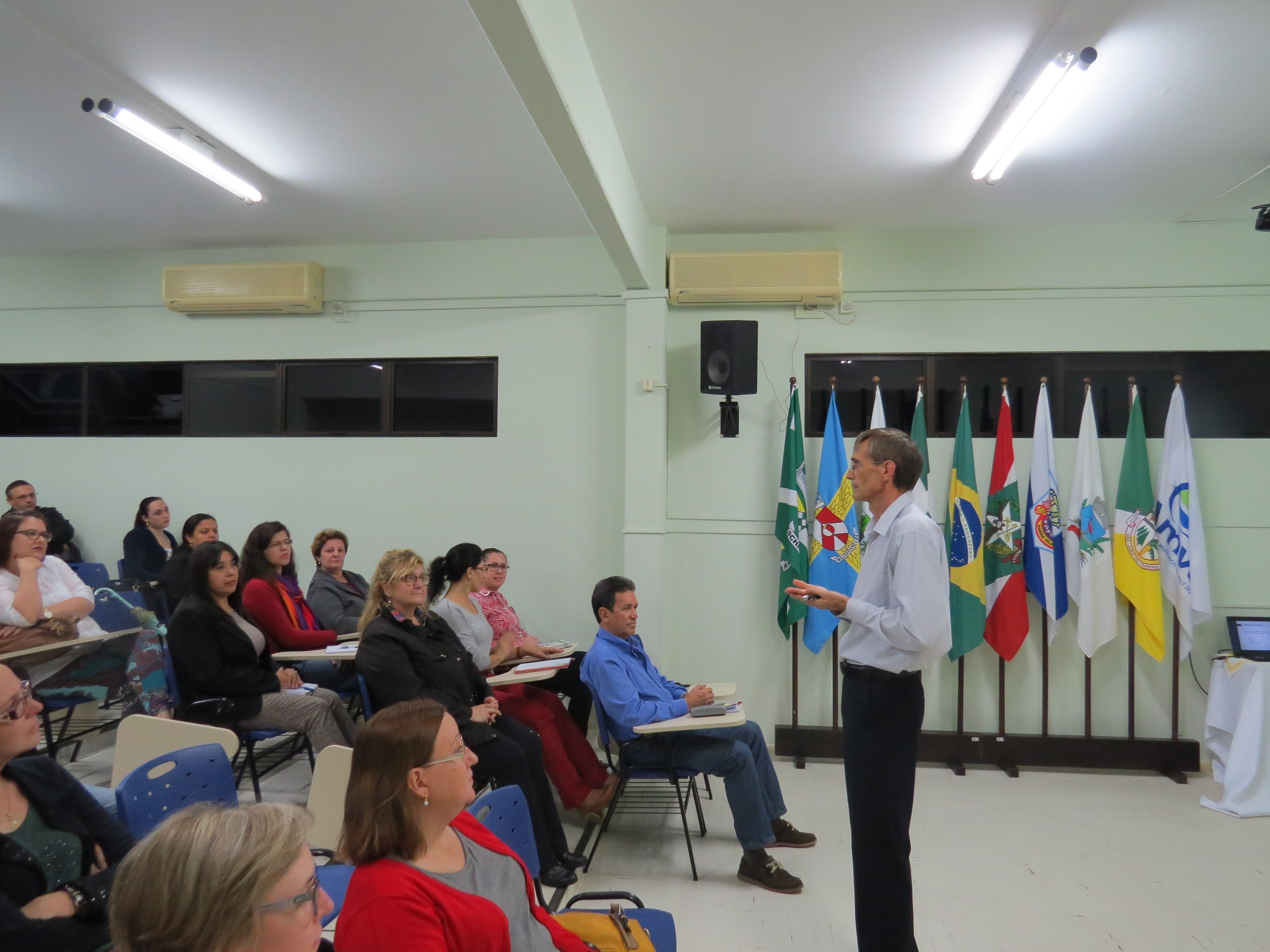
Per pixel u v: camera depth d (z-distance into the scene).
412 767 1.60
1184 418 4.95
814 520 5.23
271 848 1.03
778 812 3.75
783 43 3.20
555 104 2.77
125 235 5.45
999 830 3.99
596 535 5.46
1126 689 5.06
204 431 5.79
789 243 5.39
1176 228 5.15
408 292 5.64
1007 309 5.25
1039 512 5.01
